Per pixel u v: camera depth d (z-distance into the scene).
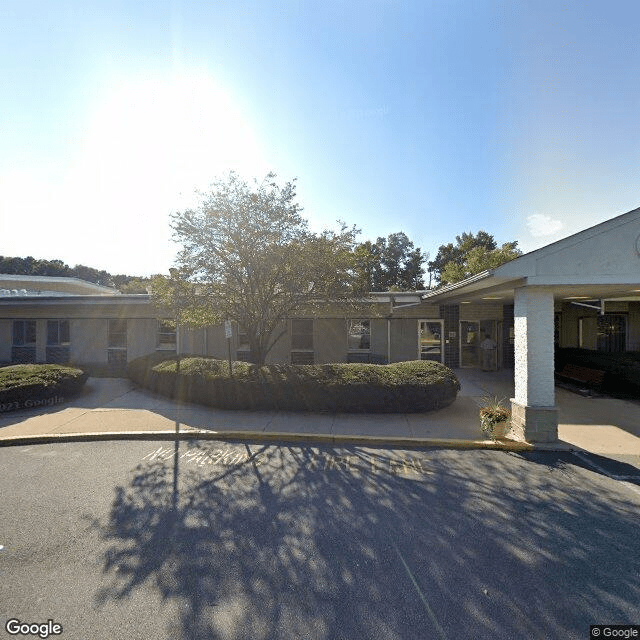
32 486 5.40
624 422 8.28
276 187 10.49
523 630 2.88
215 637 2.82
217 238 10.51
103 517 4.52
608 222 6.61
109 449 6.96
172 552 3.84
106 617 3.02
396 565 3.63
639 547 3.90
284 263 10.49
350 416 8.73
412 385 8.84
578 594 3.25
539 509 4.68
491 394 11.17
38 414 9.05
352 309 12.48
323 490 5.22
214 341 16.80
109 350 17.19
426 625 2.93
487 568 3.58
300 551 3.85
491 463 6.20
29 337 17.58
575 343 16.34
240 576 3.48
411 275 50.44
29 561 3.71
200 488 5.30
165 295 10.90
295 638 2.81
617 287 7.24
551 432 6.87
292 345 16.56
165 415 8.89
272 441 7.37
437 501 4.89
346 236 11.09
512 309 16.17
